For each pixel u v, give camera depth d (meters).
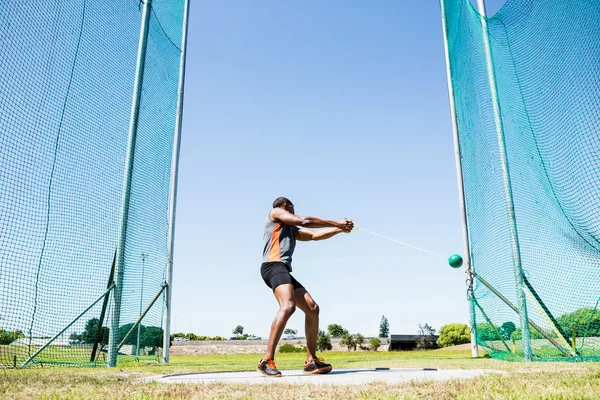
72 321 6.80
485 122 7.36
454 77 9.33
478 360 6.79
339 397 2.69
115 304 7.24
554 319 6.08
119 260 7.39
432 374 4.24
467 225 8.63
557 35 5.91
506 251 6.69
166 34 9.23
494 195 7.05
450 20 9.44
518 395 2.49
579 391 2.51
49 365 6.70
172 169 9.12
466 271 8.45
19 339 6.38
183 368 6.45
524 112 6.49
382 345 53.59
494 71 7.17
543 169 6.08
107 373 5.16
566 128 5.75
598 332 5.69
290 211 4.84
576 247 5.66
